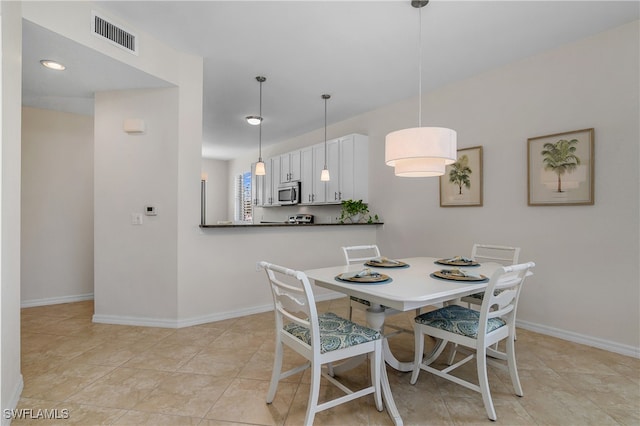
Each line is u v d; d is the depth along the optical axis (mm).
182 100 2994
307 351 1610
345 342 1639
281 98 4035
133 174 3086
